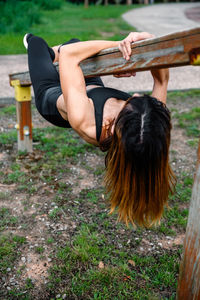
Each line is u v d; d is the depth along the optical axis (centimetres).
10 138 473
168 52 128
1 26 575
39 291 235
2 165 402
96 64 176
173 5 2250
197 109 577
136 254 270
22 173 380
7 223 302
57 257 264
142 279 246
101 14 1466
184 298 176
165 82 169
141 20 1377
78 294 233
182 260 172
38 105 189
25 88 398
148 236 290
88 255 264
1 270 250
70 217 312
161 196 136
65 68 152
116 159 132
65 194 348
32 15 816
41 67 194
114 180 137
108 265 257
